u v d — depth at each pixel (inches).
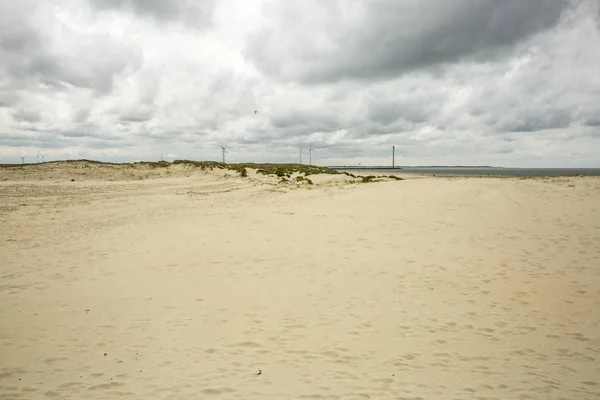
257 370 200.2
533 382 195.0
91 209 859.4
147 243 513.3
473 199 661.9
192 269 397.4
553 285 330.6
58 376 191.8
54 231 599.8
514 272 362.6
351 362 211.5
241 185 1595.7
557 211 565.9
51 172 2001.7
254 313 282.5
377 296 316.5
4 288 335.3
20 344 227.9
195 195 1176.2
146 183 1759.4
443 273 366.6
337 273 377.7
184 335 244.1
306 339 240.4
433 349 229.1
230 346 229.3
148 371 197.6
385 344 234.5
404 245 462.6
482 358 219.1
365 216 630.5
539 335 248.8
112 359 210.8
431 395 179.5
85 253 462.9
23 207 873.5
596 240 441.7
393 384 189.0
